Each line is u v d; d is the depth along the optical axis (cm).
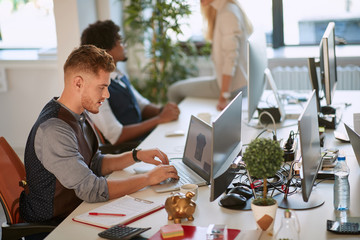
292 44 498
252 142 162
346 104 334
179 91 426
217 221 172
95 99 200
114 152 300
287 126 290
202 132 221
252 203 162
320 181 204
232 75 365
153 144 277
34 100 480
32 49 511
